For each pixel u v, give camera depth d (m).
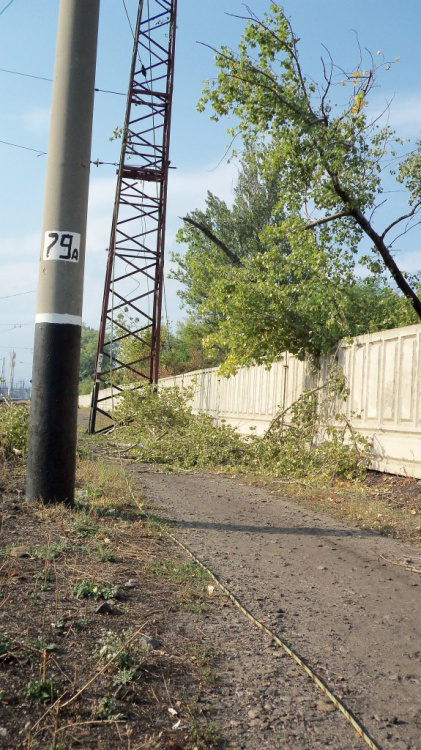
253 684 3.81
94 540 6.82
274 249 16.59
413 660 4.31
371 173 15.35
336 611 5.27
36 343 8.27
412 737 3.30
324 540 7.95
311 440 16.58
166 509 9.48
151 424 21.69
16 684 3.47
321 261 15.97
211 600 5.36
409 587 6.05
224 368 18.69
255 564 6.62
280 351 17.69
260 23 14.90
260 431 21.95
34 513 7.71
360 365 14.96
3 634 4.04
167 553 6.74
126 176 26.89
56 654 3.90
